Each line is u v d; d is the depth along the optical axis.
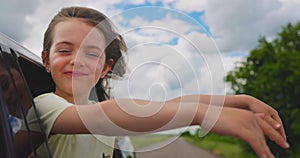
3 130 1.15
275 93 16.31
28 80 1.67
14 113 1.22
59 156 1.43
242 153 14.11
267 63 17.00
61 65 1.30
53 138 1.42
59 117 1.19
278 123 1.07
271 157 0.79
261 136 0.80
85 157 1.50
